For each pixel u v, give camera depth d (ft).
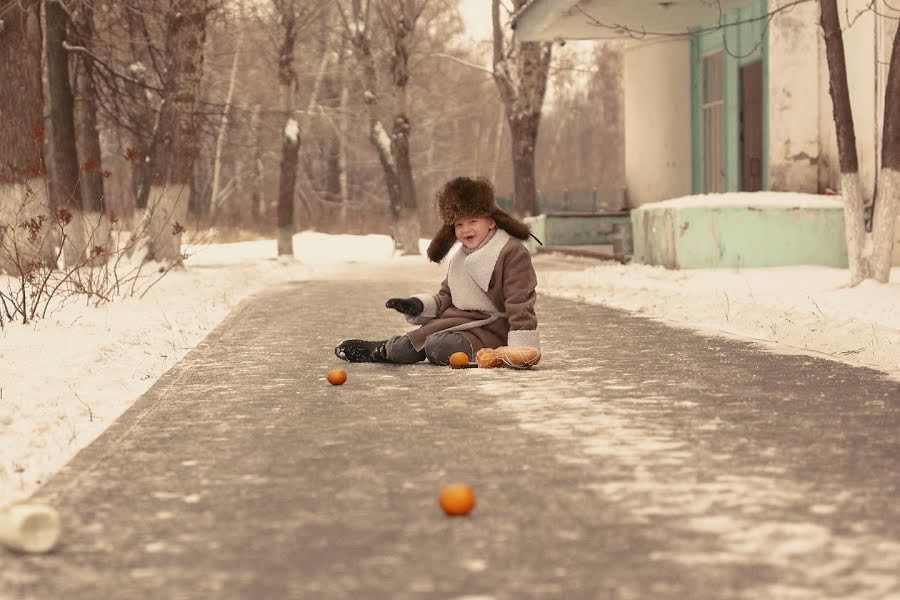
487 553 12.10
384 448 17.78
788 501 14.03
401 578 11.34
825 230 61.57
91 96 83.76
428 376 25.55
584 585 11.01
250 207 220.84
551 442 17.90
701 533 12.68
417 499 14.47
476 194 26.37
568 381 24.49
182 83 72.13
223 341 34.88
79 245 78.64
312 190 209.05
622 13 78.74
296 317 43.50
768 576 11.18
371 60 127.65
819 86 67.56
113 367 29.30
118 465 17.02
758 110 80.23
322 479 15.76
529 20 83.05
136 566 11.94
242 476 16.08
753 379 24.52
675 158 90.74
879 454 16.67
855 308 38.93
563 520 13.33
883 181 44.60
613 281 58.08
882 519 13.16
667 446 17.44
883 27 58.08
